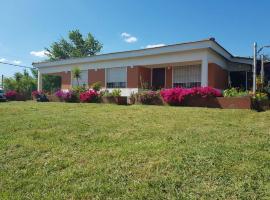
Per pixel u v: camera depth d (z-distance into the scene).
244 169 4.86
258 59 18.91
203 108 12.40
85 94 18.97
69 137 7.55
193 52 17.66
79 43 58.16
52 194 4.53
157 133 7.58
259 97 12.16
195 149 5.96
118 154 5.96
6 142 7.28
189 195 4.19
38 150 6.57
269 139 6.63
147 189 4.45
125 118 10.11
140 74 20.52
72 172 5.25
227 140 6.67
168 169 5.08
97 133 7.88
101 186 4.64
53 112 12.34
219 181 4.54
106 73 22.00
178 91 14.70
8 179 5.19
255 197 4.04
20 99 26.95
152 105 15.16
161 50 18.75
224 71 20.23
